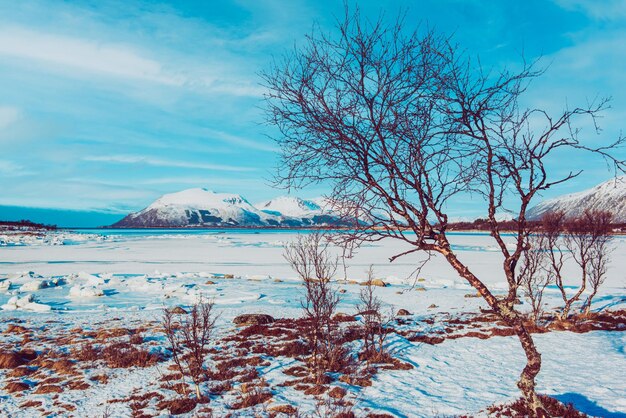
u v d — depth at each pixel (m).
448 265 41.41
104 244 85.12
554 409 7.21
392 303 22.17
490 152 4.54
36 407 8.59
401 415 7.63
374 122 4.22
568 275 32.94
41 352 12.73
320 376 9.69
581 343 12.45
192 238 116.31
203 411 8.17
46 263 45.88
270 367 11.05
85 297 25.14
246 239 107.50
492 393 8.73
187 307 21.47
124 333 14.86
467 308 20.45
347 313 18.80
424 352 12.26
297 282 30.78
